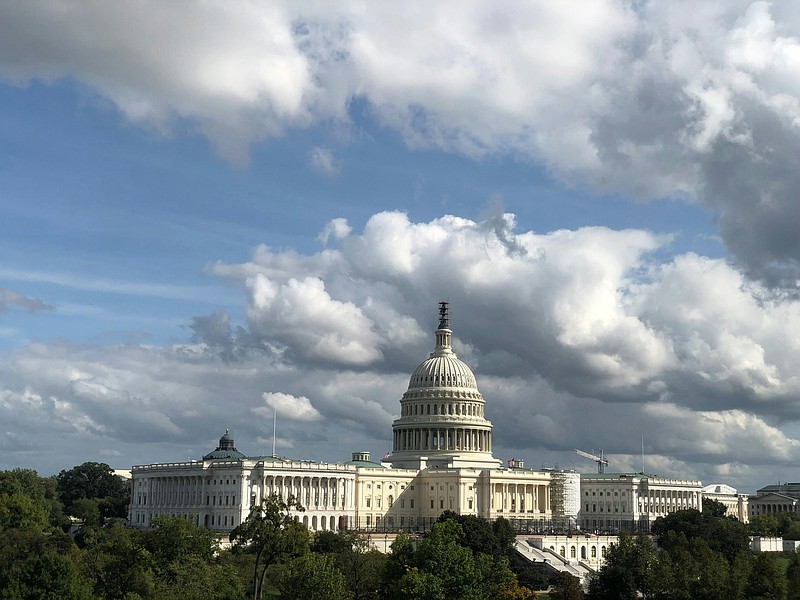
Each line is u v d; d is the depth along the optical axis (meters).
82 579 197.88
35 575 182.62
